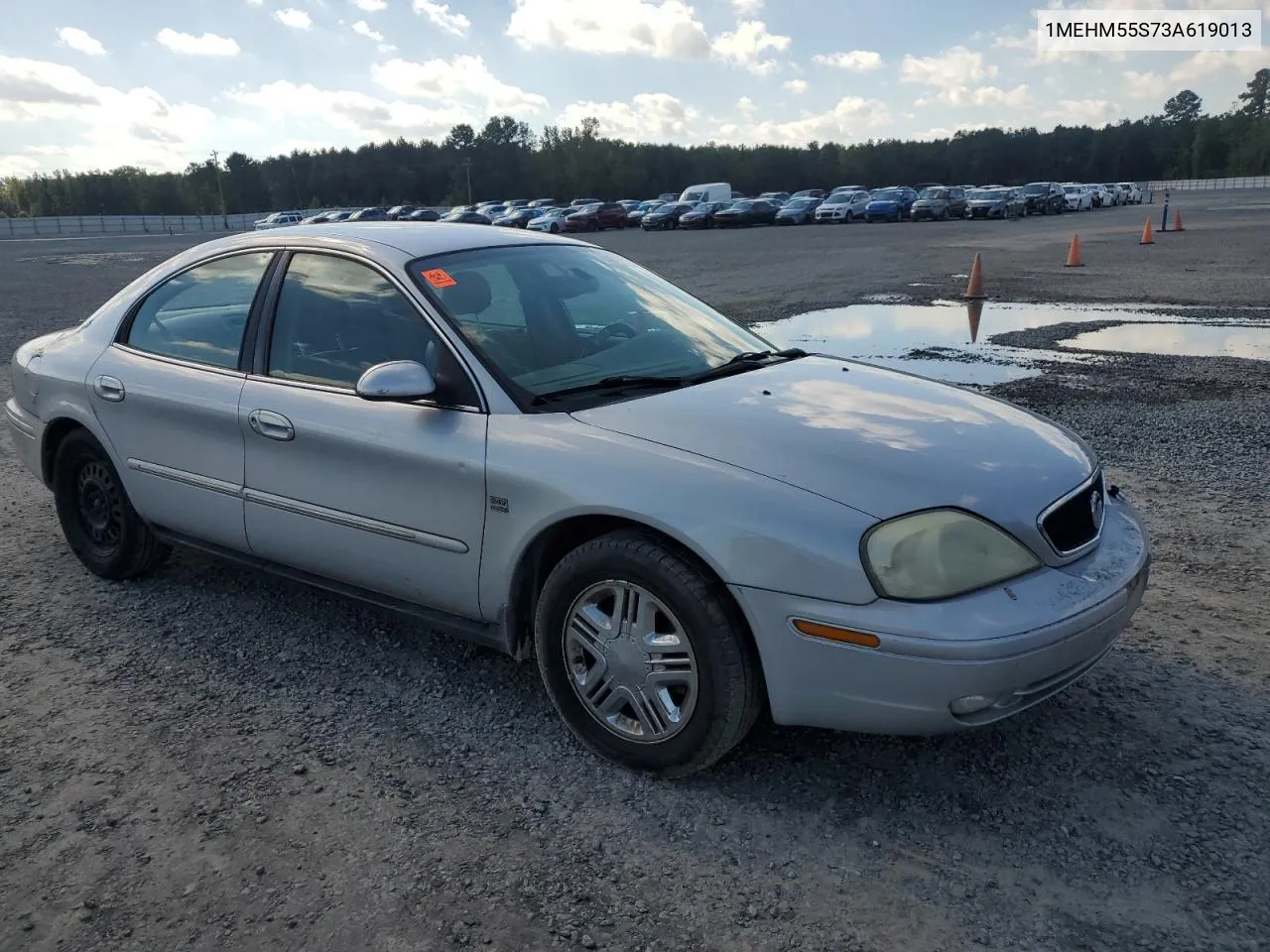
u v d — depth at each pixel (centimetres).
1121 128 12812
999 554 262
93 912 241
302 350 366
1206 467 579
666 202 6088
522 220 5066
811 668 259
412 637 393
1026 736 308
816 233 3925
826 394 329
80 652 385
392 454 326
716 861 256
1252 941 223
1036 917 232
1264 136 11256
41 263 3250
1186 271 1795
